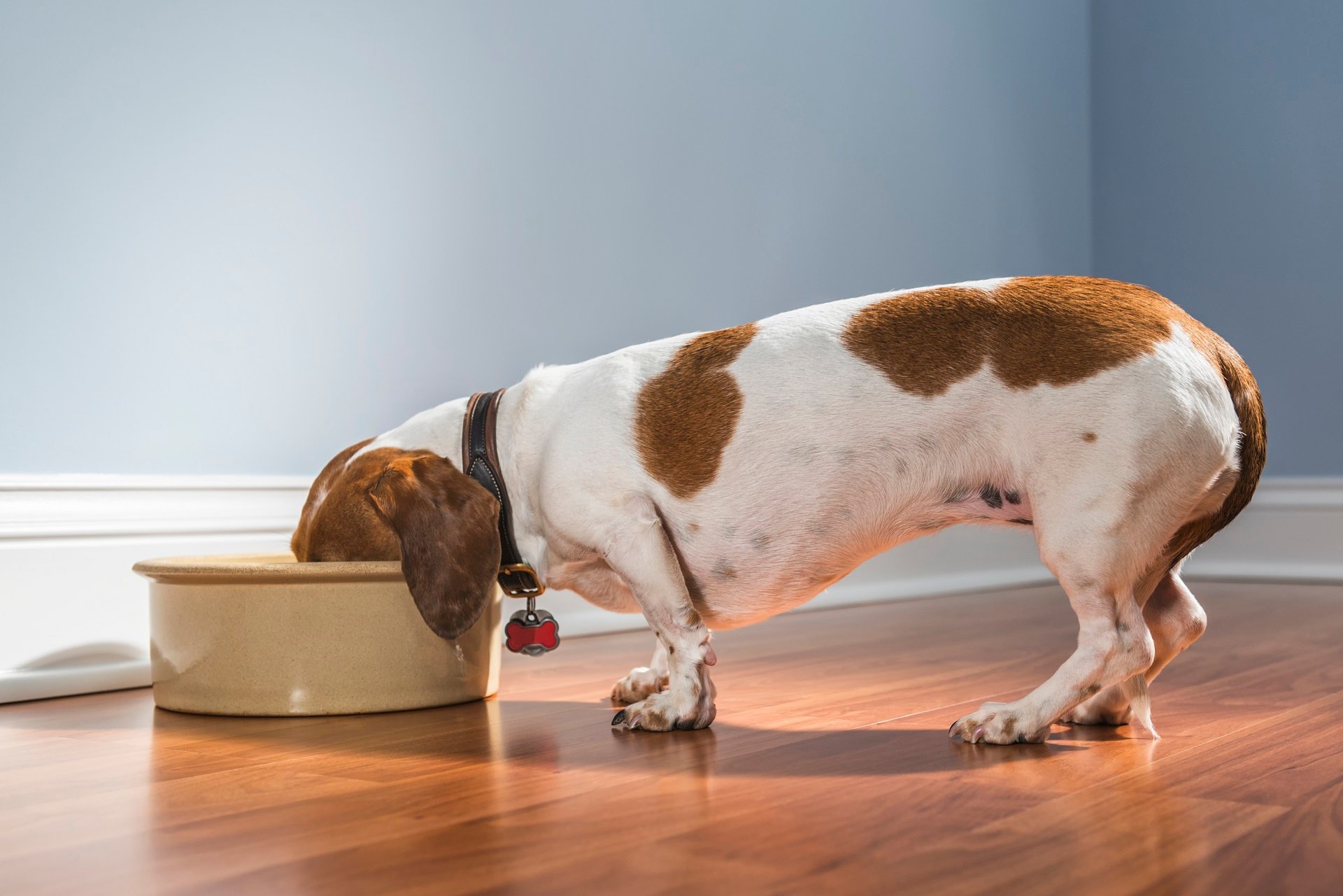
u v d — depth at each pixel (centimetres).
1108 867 109
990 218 487
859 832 123
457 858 116
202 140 258
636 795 141
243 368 263
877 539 182
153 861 118
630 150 344
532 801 139
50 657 230
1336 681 225
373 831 127
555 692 229
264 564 201
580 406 191
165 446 251
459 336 303
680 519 184
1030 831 122
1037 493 166
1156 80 525
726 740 176
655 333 351
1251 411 169
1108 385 160
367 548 202
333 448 279
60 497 233
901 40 444
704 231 366
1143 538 161
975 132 479
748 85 382
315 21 277
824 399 176
